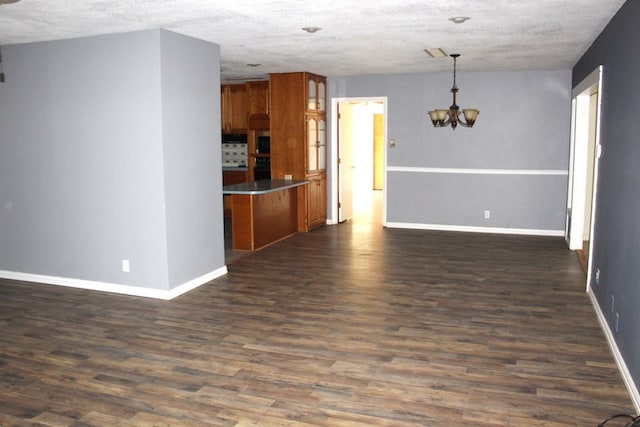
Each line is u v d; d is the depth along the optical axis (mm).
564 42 5270
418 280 5441
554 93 7531
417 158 8227
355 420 2812
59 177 5113
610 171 4043
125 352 3689
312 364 3486
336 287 5211
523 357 3574
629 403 2967
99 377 3316
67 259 5219
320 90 8305
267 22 4316
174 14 4016
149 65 4582
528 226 7887
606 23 4363
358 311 4508
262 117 8805
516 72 7641
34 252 5367
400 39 5102
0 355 3643
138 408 2943
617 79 3881
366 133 13633
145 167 4730
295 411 2904
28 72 5082
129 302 4758
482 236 7754
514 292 5027
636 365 2957
